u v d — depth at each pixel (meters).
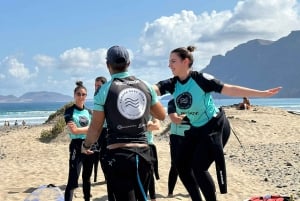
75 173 6.20
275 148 14.99
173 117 5.38
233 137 18.67
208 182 5.03
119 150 3.71
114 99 3.75
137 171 3.71
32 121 64.25
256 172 10.27
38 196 6.23
